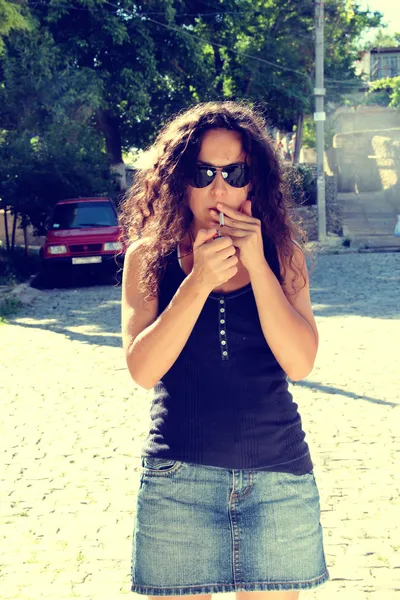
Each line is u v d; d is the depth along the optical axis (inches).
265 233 93.0
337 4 1299.2
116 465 225.0
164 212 90.7
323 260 797.2
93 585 156.4
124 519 187.2
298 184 99.8
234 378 88.4
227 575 89.0
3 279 660.7
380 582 154.1
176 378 89.4
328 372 327.9
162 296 91.8
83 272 671.8
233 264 83.8
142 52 984.3
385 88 1692.9
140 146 1147.3
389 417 263.3
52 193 778.8
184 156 89.4
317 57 950.4
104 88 979.3
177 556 89.1
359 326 429.1
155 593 89.7
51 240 671.1
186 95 1099.9
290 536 88.9
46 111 876.6
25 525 185.6
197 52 1035.3
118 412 280.2
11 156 783.1
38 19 932.6
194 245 85.4
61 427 263.9
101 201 720.3
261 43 1175.0
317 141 959.6
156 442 89.8
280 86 1162.0
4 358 379.2
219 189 88.5
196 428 88.3
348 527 179.0
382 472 212.7
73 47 955.3
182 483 88.6
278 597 89.8
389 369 330.0
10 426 266.7
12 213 800.3
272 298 86.3
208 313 88.7
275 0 1187.3
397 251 880.3
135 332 90.6
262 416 88.5
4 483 213.2
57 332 446.9
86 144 844.6
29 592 154.2
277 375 90.0
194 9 1112.2
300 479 90.4
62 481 213.3
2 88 852.6
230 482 88.3
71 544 174.7
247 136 89.5
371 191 1503.4
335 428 252.8
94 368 351.6
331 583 154.1
